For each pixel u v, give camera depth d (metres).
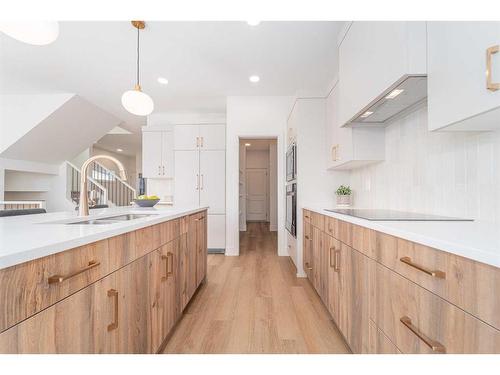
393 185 2.31
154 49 2.84
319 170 3.41
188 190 4.65
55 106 4.14
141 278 1.37
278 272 3.42
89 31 2.51
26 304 0.72
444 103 1.18
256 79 3.62
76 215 1.82
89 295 0.96
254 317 2.18
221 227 4.58
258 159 8.92
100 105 4.66
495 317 0.66
